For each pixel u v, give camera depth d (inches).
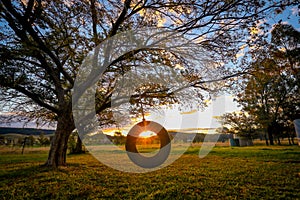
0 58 262.5
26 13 237.3
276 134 1159.6
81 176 280.5
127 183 242.4
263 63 278.1
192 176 276.1
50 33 267.9
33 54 291.9
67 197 191.8
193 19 253.1
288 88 1020.5
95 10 248.7
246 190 208.2
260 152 605.6
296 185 226.7
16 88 332.2
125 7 253.8
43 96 404.2
